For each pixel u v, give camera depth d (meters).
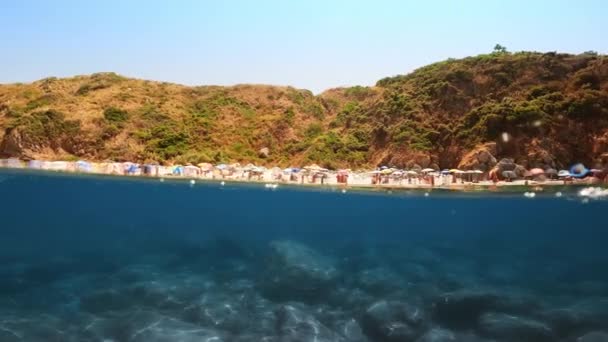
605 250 27.67
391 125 87.00
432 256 25.53
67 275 20.86
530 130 72.25
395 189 61.97
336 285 19.58
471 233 33.28
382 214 42.69
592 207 46.56
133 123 101.44
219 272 21.59
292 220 38.66
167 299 17.77
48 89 118.19
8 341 13.94
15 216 38.28
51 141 95.94
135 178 74.81
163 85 126.75
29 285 19.30
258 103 116.56
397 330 15.27
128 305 17.17
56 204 45.91
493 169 68.25
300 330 15.17
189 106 114.31
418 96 88.81
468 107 82.69
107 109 103.31
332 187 64.81
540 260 24.97
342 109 110.62
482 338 14.78
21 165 87.75
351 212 43.84
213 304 17.31
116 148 94.75
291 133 103.12
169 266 22.66
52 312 16.38
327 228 35.03
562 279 21.12
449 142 77.62
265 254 25.27
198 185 67.38
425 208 46.56
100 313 16.38
